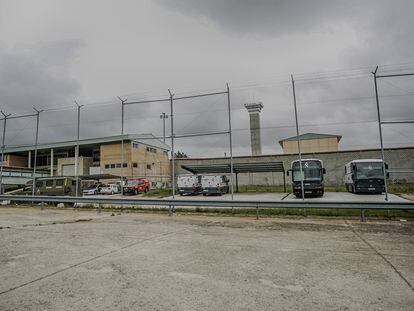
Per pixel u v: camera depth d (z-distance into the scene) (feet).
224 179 105.50
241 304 12.85
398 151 121.60
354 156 128.16
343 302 13.07
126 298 13.55
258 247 24.07
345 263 19.29
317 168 75.20
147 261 19.79
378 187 78.64
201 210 50.78
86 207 58.59
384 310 12.26
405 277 16.44
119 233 30.83
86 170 173.27
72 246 24.49
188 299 13.41
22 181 135.85
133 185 113.91
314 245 24.80
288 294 13.99
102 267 18.43
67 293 14.19
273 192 105.19
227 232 31.53
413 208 36.78
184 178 97.09
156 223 38.73
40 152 187.73
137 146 159.53
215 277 16.49
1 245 24.98
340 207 39.29
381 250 22.91
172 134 50.42
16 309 12.44
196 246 24.47
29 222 39.75
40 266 18.71
